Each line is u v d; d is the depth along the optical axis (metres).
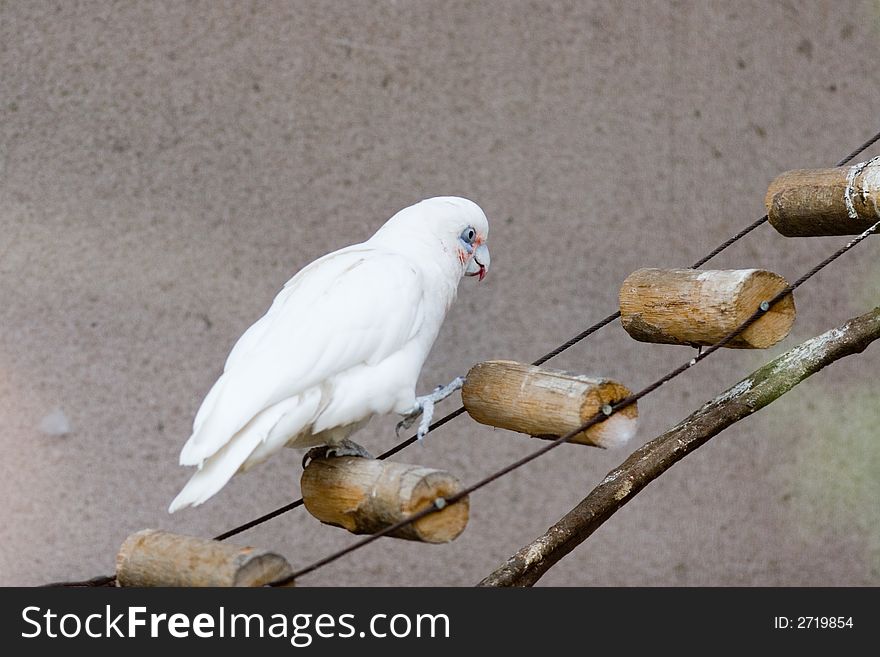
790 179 3.66
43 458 5.34
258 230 5.57
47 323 5.38
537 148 5.82
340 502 3.14
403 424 3.46
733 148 6.02
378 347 3.17
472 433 5.81
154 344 5.48
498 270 5.77
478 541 5.78
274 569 2.78
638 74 5.92
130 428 5.44
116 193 5.46
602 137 5.89
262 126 5.58
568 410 3.17
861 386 6.24
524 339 5.79
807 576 6.12
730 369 6.05
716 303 3.30
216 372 5.51
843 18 6.12
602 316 5.85
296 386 2.98
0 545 5.27
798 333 6.12
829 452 6.18
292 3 5.61
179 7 5.50
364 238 5.63
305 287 3.25
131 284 5.46
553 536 3.72
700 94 5.98
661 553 6.00
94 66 5.44
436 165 5.72
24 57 5.39
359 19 5.67
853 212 3.46
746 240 6.02
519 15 5.81
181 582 2.81
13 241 5.36
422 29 5.72
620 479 3.83
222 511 5.50
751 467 6.11
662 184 5.95
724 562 6.04
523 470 5.86
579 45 5.87
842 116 6.11
